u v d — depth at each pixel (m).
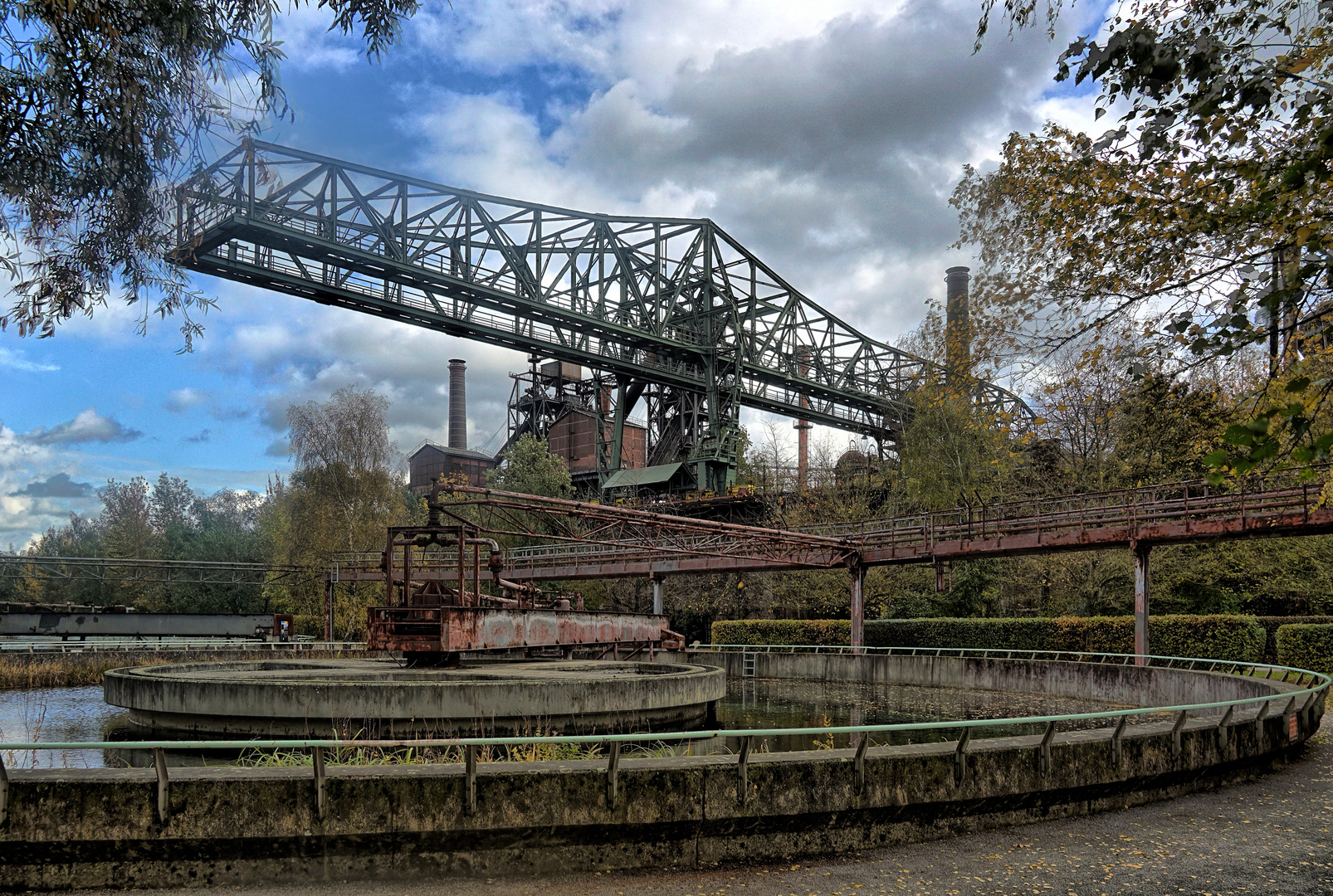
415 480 85.75
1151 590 33.50
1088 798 8.99
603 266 57.69
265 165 8.50
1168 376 8.57
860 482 51.69
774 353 70.69
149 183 8.23
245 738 16.19
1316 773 11.05
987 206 9.81
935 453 43.84
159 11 7.66
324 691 15.52
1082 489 36.12
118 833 6.65
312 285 44.03
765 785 7.58
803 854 7.64
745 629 41.62
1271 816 8.84
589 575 41.59
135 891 6.62
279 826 6.79
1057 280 9.12
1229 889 6.59
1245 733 10.59
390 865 6.96
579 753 14.05
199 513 84.19
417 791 6.96
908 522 44.16
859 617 33.62
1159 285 8.40
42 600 68.62
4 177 7.39
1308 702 12.51
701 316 65.62
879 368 77.06
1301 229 5.95
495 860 7.08
